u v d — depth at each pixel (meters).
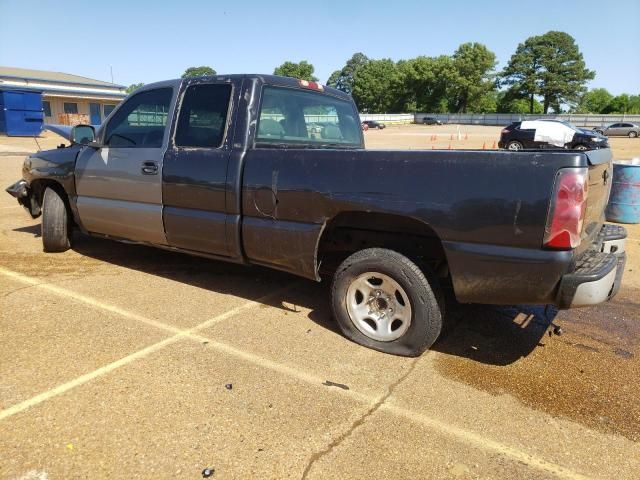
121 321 4.04
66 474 2.33
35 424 2.68
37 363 3.32
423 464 2.49
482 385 3.24
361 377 3.29
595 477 2.44
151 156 4.60
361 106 108.88
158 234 4.71
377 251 3.57
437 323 3.45
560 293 2.99
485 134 49.38
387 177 3.37
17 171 13.86
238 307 4.43
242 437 2.64
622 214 8.51
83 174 5.24
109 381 3.12
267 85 4.27
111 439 2.58
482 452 2.59
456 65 95.38
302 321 4.17
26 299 4.43
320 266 4.19
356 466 2.46
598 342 3.94
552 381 3.31
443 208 3.19
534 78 92.25
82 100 46.66
